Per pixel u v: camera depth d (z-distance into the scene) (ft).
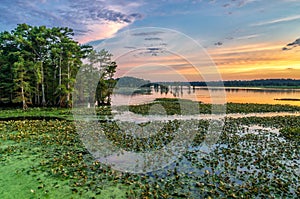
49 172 26.94
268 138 43.70
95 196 21.39
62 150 35.63
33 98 117.50
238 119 67.10
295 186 23.18
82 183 23.98
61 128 51.75
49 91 111.34
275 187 22.98
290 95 193.67
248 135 45.78
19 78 96.32
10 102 108.68
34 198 21.09
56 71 111.04
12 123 57.67
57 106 108.37
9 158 31.81
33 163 29.89
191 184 23.75
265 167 28.22
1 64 103.50
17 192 22.21
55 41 109.09
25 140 41.32
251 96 179.52
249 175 25.89
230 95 194.70
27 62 98.89
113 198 21.07
